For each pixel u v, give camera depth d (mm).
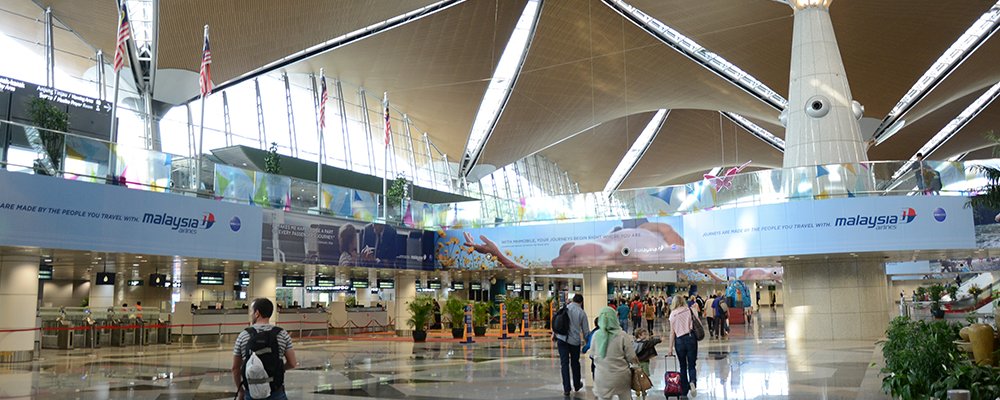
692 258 24359
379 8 32750
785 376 13164
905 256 24797
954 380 8227
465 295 47812
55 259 22656
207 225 21031
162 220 19828
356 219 26891
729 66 39406
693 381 11164
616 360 8039
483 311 29953
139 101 32250
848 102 22875
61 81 30266
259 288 28031
